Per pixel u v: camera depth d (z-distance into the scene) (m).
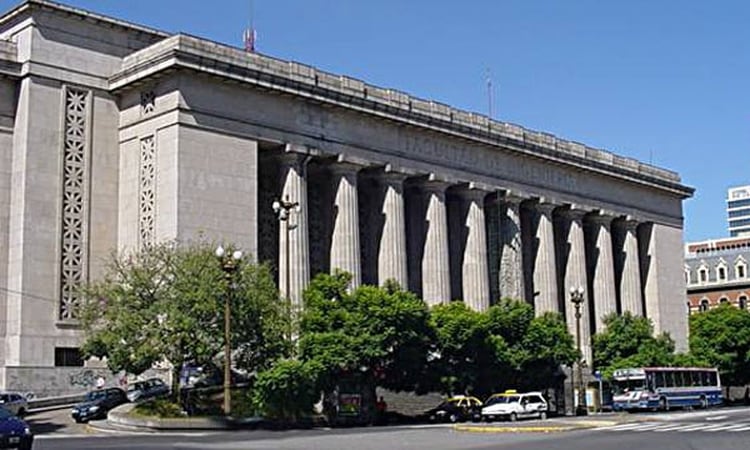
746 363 97.50
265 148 67.94
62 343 61.44
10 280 61.38
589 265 98.88
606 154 98.38
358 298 55.66
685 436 36.75
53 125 62.91
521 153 86.94
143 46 68.19
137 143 64.69
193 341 48.78
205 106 63.47
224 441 36.47
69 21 64.62
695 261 141.12
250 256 58.03
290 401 49.28
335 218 72.19
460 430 44.16
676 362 85.88
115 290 50.28
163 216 61.62
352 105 71.94
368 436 39.47
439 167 79.56
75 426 48.00
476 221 82.81
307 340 53.03
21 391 58.56
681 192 108.44
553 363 67.44
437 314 61.66
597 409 74.19
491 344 62.88
